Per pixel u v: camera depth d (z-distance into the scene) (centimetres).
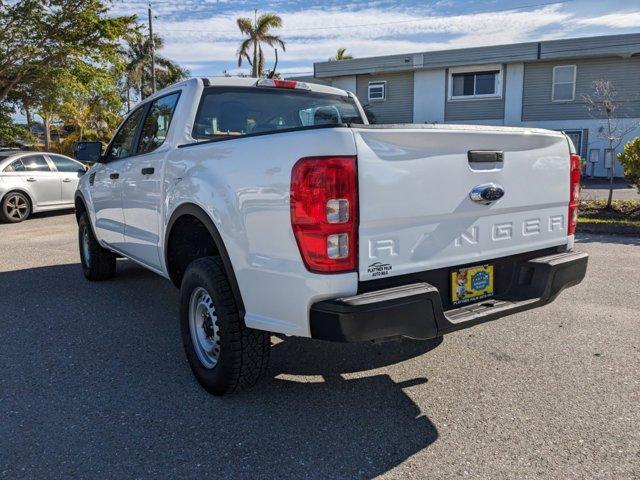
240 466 275
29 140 2495
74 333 470
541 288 339
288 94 481
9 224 1187
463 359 403
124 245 523
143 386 366
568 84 2261
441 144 297
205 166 348
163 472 270
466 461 275
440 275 313
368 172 272
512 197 335
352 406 335
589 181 2077
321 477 265
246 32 3447
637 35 2081
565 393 346
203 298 354
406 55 2428
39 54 2047
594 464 270
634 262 708
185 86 437
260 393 354
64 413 329
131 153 510
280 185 280
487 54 2300
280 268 285
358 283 277
